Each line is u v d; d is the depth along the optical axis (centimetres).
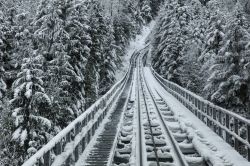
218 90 2153
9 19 3931
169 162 1076
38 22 2755
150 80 5750
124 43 9469
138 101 2534
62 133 819
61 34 2623
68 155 853
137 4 14825
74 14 2878
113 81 5612
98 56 4047
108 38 5869
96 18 4656
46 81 2252
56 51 2559
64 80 2509
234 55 2155
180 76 4872
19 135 1838
